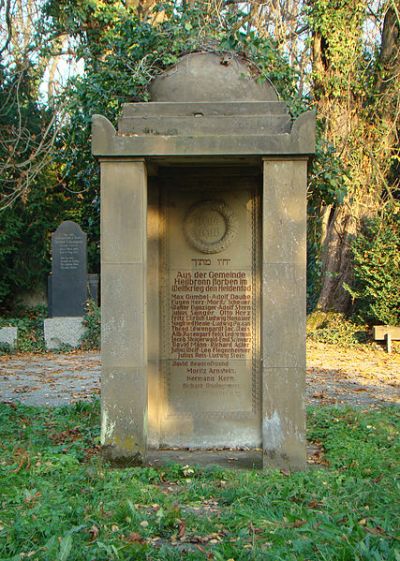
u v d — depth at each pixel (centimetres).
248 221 686
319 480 529
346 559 373
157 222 690
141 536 412
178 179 689
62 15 1573
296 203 575
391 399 987
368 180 1794
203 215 686
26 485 509
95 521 433
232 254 688
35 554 377
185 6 775
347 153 1697
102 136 577
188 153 575
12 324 1777
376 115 1780
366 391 1061
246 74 618
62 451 619
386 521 428
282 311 577
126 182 583
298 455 575
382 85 1778
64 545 375
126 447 582
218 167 681
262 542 403
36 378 1182
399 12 1672
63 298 1700
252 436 684
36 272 2119
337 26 1709
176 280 691
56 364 1379
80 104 855
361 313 1773
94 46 980
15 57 1596
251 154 572
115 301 584
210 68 618
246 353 688
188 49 647
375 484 516
